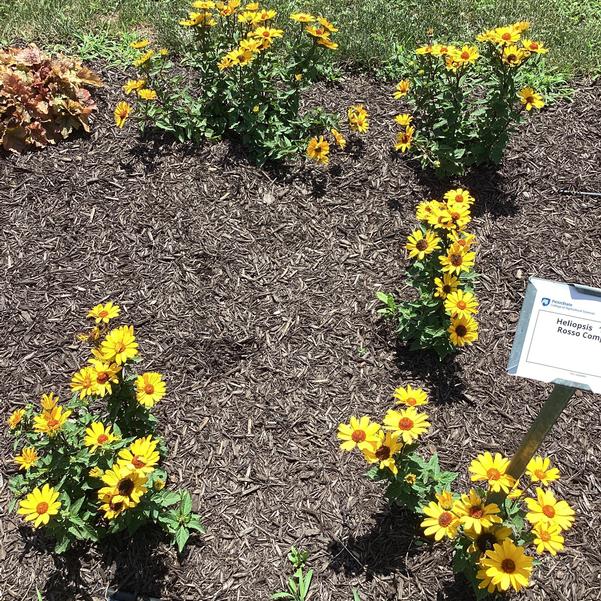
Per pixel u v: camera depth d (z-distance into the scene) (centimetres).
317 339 117
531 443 74
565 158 149
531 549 92
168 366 112
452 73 137
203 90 145
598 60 175
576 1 198
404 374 112
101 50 170
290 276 125
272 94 144
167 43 171
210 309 119
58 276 123
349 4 189
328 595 88
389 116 154
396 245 131
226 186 136
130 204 133
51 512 77
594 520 96
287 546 93
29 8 182
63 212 132
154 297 121
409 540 92
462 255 105
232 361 113
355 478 99
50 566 90
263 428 105
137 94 142
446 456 102
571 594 88
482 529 77
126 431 94
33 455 83
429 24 182
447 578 89
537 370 68
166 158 141
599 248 133
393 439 80
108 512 77
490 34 128
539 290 68
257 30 134
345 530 94
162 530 93
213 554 92
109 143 144
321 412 107
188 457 101
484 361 115
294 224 132
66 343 115
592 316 67
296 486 99
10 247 126
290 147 139
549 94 164
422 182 141
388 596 88
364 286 124
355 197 138
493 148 140
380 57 168
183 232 129
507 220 137
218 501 97
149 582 89
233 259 126
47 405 83
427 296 108
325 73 161
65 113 145
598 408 109
